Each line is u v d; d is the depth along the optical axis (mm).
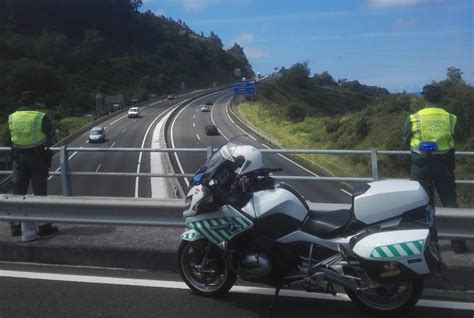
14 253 6281
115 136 57469
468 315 4559
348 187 27812
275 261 4598
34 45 133375
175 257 5875
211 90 146000
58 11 160625
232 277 4961
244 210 4617
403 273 4137
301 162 33969
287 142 53688
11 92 96875
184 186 26094
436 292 5141
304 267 4520
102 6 171375
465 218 5113
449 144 5777
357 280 4383
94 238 6434
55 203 6109
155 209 5910
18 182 6805
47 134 6812
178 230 6793
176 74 158500
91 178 32906
